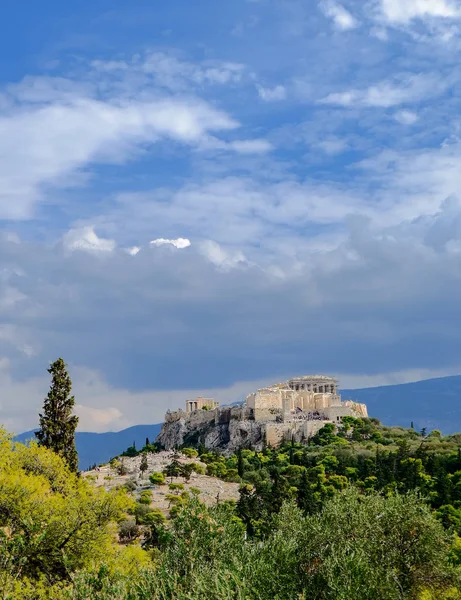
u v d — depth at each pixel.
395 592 39.50
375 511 46.81
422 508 47.44
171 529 43.31
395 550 44.91
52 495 51.03
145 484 184.50
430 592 45.47
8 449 56.50
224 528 43.28
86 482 54.84
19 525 47.09
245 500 124.94
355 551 41.16
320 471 179.88
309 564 40.66
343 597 37.19
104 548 49.28
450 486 134.62
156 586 36.50
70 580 45.72
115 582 38.88
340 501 48.50
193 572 37.34
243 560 40.66
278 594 37.56
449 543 47.59
